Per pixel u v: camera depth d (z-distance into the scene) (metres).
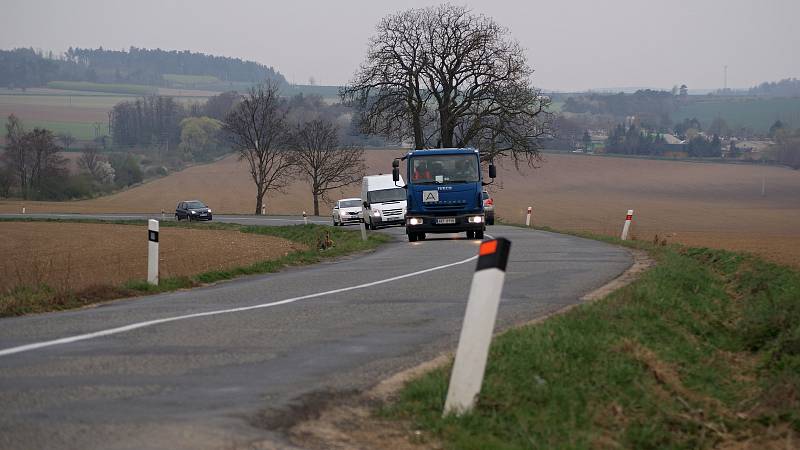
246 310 46.03
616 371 31.81
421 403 25.03
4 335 37.34
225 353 32.81
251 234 194.38
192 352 32.91
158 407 23.67
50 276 82.00
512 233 152.88
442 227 124.44
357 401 25.62
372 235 148.88
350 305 48.16
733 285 69.69
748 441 29.84
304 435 21.84
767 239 158.25
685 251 97.50
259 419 22.75
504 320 42.62
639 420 28.61
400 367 30.66
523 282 61.25
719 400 34.41
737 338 48.88
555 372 30.30
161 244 157.62
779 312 50.88
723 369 40.59
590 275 66.31
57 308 50.41
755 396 35.84
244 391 26.14
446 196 123.81
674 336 43.38
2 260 131.12
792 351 44.34
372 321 41.88
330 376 28.86
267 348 34.09
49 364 30.05
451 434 22.84
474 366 24.34
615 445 25.83
